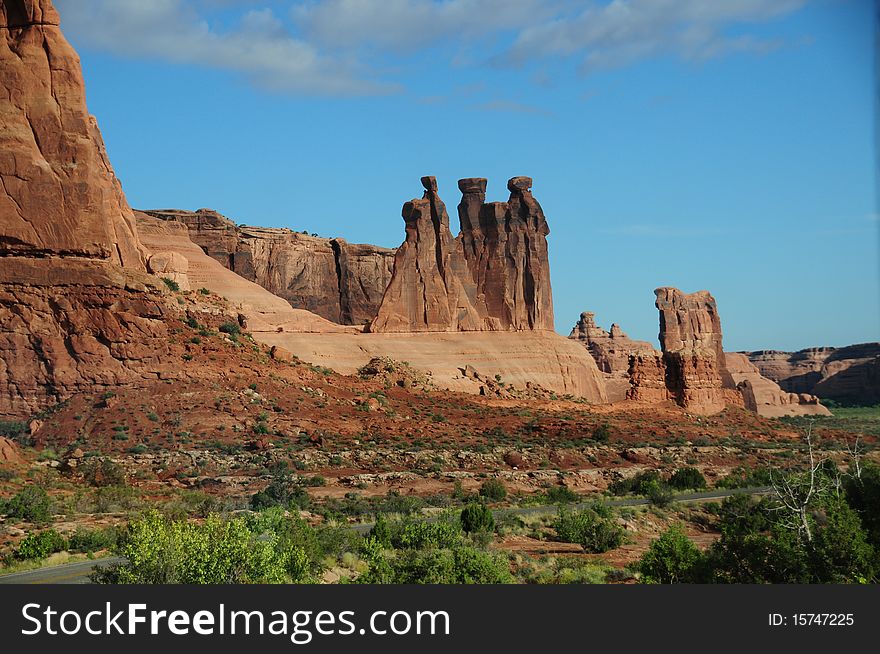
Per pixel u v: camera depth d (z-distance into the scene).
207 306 99.75
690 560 39.06
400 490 71.81
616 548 53.84
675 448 95.75
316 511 60.91
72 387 81.19
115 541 45.16
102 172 99.12
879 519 42.59
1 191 82.75
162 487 66.69
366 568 40.12
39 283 82.69
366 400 93.19
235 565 31.72
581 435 95.19
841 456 101.75
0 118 83.75
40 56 84.94
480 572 36.19
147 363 84.00
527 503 70.94
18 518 51.81
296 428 81.19
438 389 110.25
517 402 111.50
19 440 76.00
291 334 110.75
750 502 64.38
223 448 75.12
